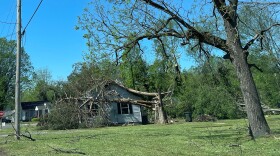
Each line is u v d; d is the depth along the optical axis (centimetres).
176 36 1534
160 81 4197
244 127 2102
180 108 4369
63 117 3269
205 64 1848
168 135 1894
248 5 1285
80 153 1297
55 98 3534
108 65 1619
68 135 2239
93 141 1733
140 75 4225
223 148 1248
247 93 1502
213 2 1437
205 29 1509
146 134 2033
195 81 3925
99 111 3475
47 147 1552
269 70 3491
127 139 1759
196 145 1372
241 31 1786
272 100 3822
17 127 2020
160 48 1694
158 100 3672
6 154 1394
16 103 2027
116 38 1549
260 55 2817
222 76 3175
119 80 4000
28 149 1517
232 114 3747
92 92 3525
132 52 1661
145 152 1235
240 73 1517
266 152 1104
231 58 1541
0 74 7981
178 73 1870
